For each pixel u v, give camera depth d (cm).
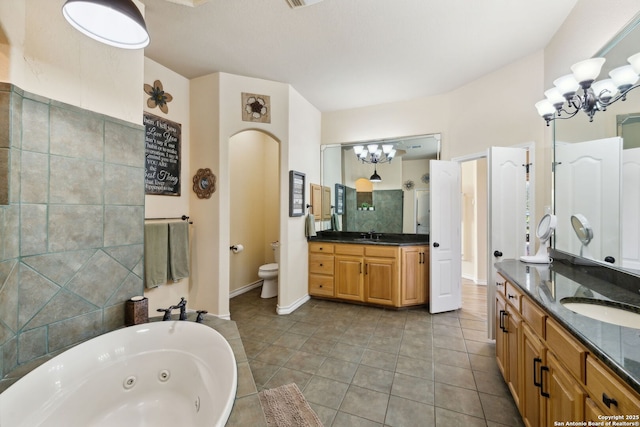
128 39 129
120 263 170
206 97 290
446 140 346
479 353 229
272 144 468
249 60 265
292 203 325
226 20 207
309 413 161
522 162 252
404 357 223
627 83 143
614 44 159
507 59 264
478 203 440
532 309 134
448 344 245
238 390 116
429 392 180
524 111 260
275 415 159
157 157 263
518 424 152
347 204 405
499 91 281
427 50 249
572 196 198
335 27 216
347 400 172
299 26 215
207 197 290
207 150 290
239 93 296
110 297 164
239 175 397
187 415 141
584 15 185
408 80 309
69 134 144
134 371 153
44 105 134
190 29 218
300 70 286
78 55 149
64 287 143
